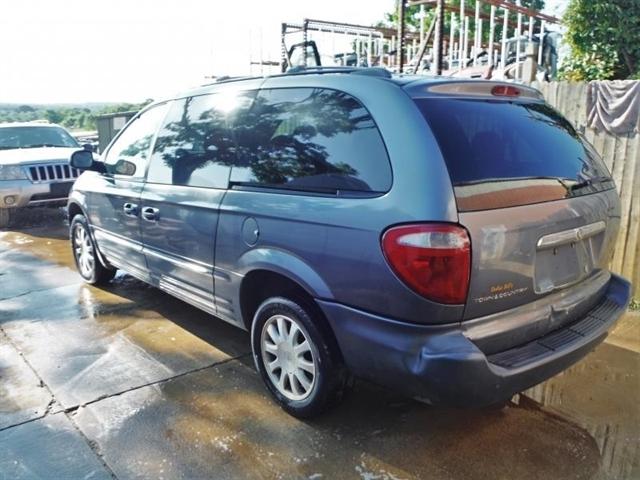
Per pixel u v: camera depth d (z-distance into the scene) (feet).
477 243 7.06
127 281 17.53
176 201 11.35
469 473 8.09
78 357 11.94
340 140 8.26
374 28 29.22
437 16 20.06
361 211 7.59
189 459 8.40
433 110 7.68
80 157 14.60
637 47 21.84
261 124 9.71
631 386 10.68
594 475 8.05
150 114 13.51
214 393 10.36
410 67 27.50
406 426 9.25
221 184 10.34
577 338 8.39
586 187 8.97
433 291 6.96
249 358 11.89
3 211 26.71
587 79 22.86
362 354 7.93
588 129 15.33
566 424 9.37
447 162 7.18
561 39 25.67
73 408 9.84
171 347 12.45
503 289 7.45
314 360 8.82
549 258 8.14
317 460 8.37
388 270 7.24
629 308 14.61
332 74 8.90
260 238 9.20
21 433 9.07
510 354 7.75
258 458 8.42
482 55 26.20
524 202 7.69
